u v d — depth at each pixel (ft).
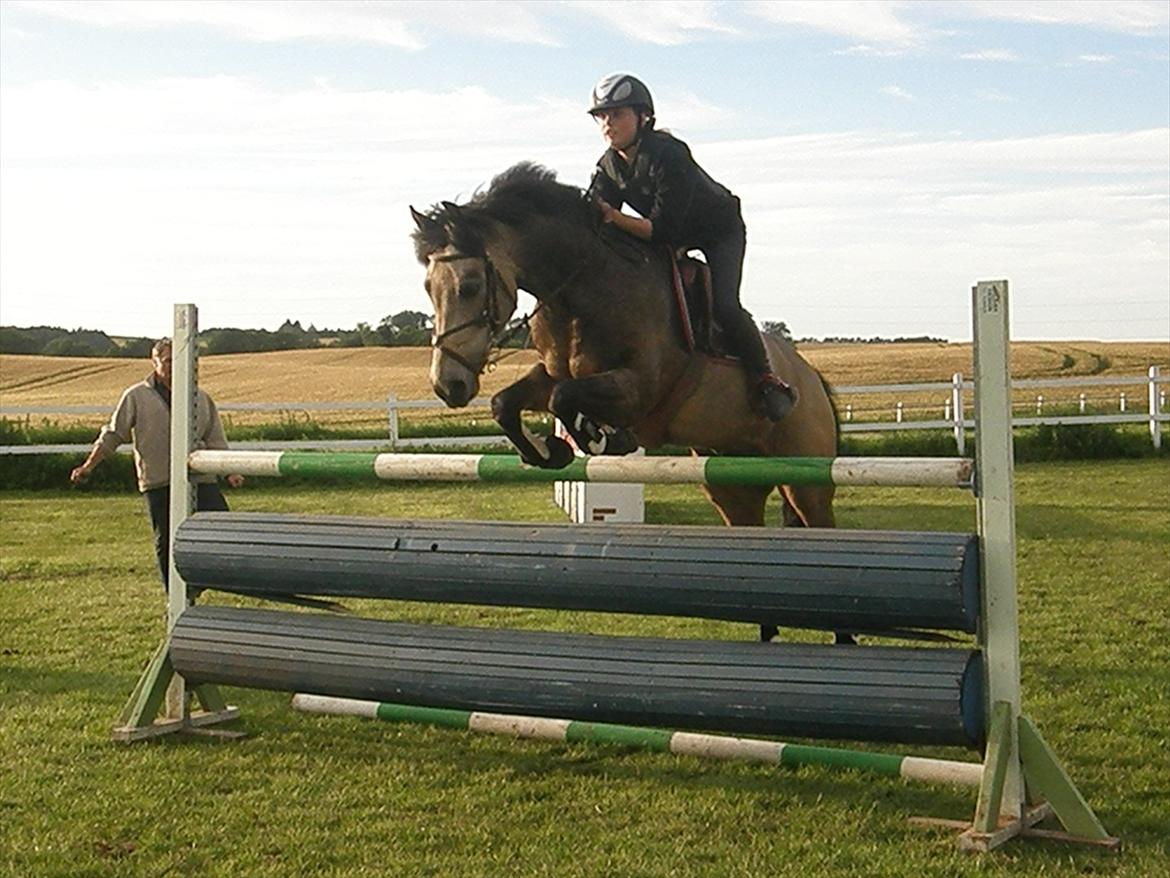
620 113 17.89
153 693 19.19
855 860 13.96
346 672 17.42
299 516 18.58
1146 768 17.10
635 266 17.62
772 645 15.42
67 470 60.44
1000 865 13.74
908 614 14.33
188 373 19.51
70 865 13.97
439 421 88.53
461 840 14.78
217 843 14.69
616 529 16.15
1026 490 52.49
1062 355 168.25
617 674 15.72
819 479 15.26
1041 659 23.49
